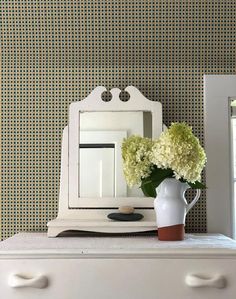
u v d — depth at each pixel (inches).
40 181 72.1
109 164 69.6
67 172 69.7
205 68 72.6
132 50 72.4
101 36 72.2
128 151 61.4
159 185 61.8
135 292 53.7
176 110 72.6
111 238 64.1
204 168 71.9
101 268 53.9
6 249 54.2
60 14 71.7
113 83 72.3
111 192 69.2
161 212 61.4
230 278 53.7
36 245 57.4
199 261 53.8
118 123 70.2
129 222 64.6
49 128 72.2
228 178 71.7
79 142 70.1
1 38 72.3
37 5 71.4
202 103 72.5
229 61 72.6
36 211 72.1
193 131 72.4
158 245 57.1
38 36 72.2
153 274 53.8
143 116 70.2
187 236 65.9
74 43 72.3
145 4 71.8
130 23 72.0
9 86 72.5
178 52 72.4
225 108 72.1
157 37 72.2
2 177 72.2
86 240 62.0
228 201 71.6
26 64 72.7
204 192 71.9
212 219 71.3
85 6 71.7
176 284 53.7
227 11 71.8
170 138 58.3
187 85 72.5
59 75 72.4
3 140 72.3
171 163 58.2
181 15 71.8
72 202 69.1
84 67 72.4
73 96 72.3
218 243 58.9
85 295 53.8
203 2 71.5
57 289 53.7
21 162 72.2
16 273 53.7
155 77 72.5
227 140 71.9
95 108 70.3
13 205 72.1
